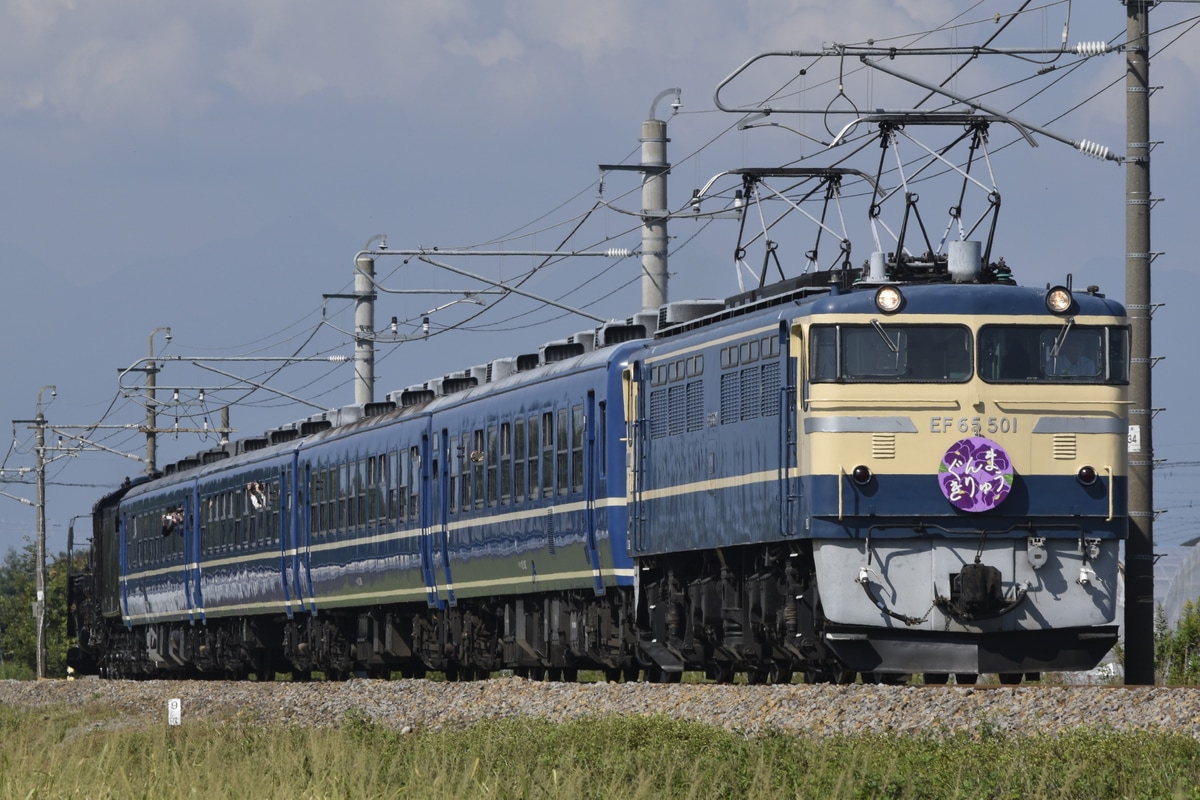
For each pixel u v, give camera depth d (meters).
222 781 62.00
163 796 61.41
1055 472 75.62
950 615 74.50
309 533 141.00
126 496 192.50
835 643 74.69
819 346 75.50
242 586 153.88
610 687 85.31
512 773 59.84
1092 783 49.84
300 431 157.88
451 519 116.69
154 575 177.75
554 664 105.69
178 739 84.56
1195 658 103.19
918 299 75.56
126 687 137.50
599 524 96.56
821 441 75.00
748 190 87.88
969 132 81.38
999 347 75.75
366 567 130.00
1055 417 75.75
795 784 52.75
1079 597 75.44
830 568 74.88
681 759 59.34
